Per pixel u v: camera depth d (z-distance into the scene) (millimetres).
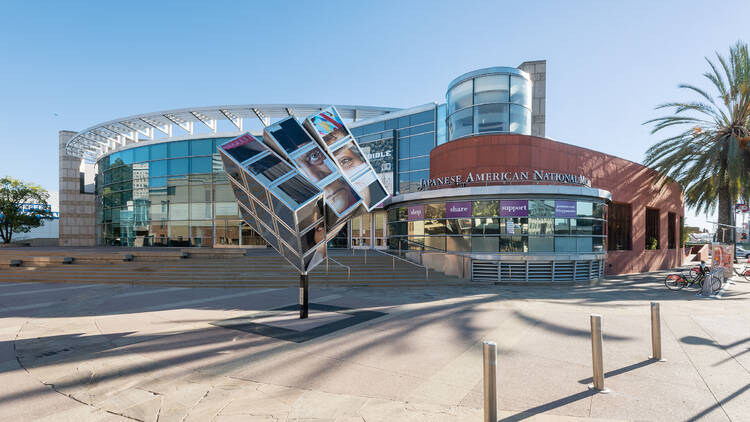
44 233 66312
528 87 22703
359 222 30781
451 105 24000
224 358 6562
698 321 9430
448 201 19125
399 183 30594
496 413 4098
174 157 34875
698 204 28656
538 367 6137
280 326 8867
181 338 7820
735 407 4680
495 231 18125
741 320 9562
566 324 9195
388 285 16297
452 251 18828
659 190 26875
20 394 5090
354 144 9828
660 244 27219
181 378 5652
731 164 21297
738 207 28406
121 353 6832
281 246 9883
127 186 36906
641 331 8461
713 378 5641
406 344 7453
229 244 33344
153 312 10586
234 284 15992
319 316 10008
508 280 17625
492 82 22344
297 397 4973
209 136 33969
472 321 9500
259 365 6219
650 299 13461
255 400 4883
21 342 7539
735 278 20719
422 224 20266
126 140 43312
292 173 8523
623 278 21031
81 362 6352
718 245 17828
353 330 8531
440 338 7898
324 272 17438
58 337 7910
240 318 9742
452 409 4617
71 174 47562
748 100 22750
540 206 18031
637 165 25016
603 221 19625
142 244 35844
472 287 16375
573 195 18281
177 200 34656
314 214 8547
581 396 4996
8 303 12117
